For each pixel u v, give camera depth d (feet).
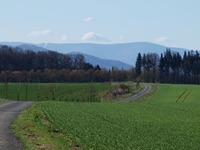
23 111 207.92
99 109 227.40
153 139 104.88
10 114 185.26
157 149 87.97
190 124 151.84
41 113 186.70
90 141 96.89
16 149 83.35
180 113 212.02
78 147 88.33
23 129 121.39
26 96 522.88
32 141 95.04
